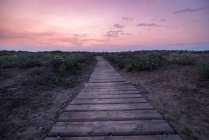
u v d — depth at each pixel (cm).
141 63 1470
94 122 474
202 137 416
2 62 1430
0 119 550
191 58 1461
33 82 993
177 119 508
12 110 623
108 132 412
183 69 1204
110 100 682
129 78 1255
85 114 534
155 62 1452
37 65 1488
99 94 784
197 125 474
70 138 394
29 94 805
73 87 1000
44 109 636
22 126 503
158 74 1207
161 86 891
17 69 1327
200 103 619
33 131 473
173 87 838
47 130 475
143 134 408
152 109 570
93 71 1741
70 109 582
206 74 860
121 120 486
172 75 1086
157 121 474
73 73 1478
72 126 451
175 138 386
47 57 2056
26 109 635
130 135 404
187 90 765
